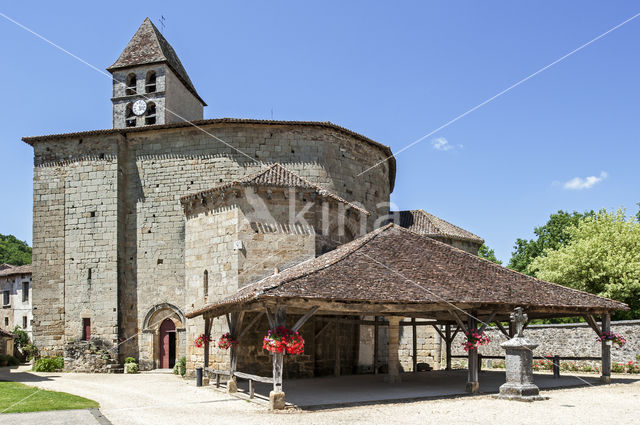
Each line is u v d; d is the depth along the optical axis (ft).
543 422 42.86
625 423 42.45
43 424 43.93
